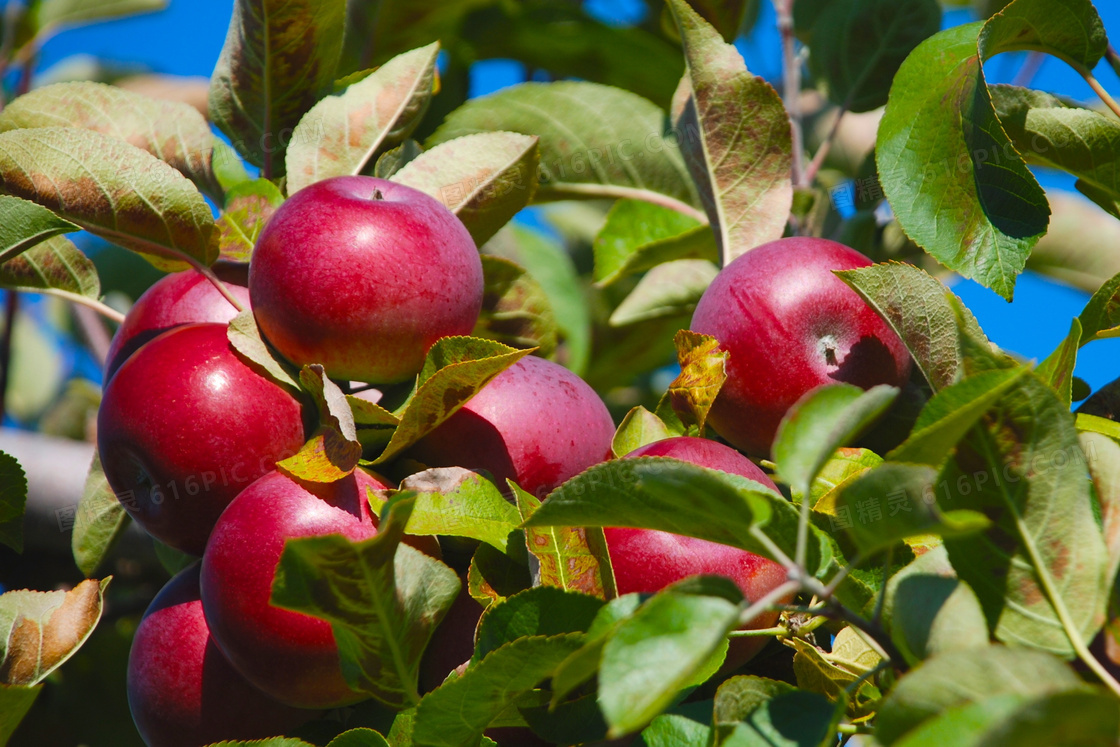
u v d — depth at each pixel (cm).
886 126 127
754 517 114
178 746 126
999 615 116
